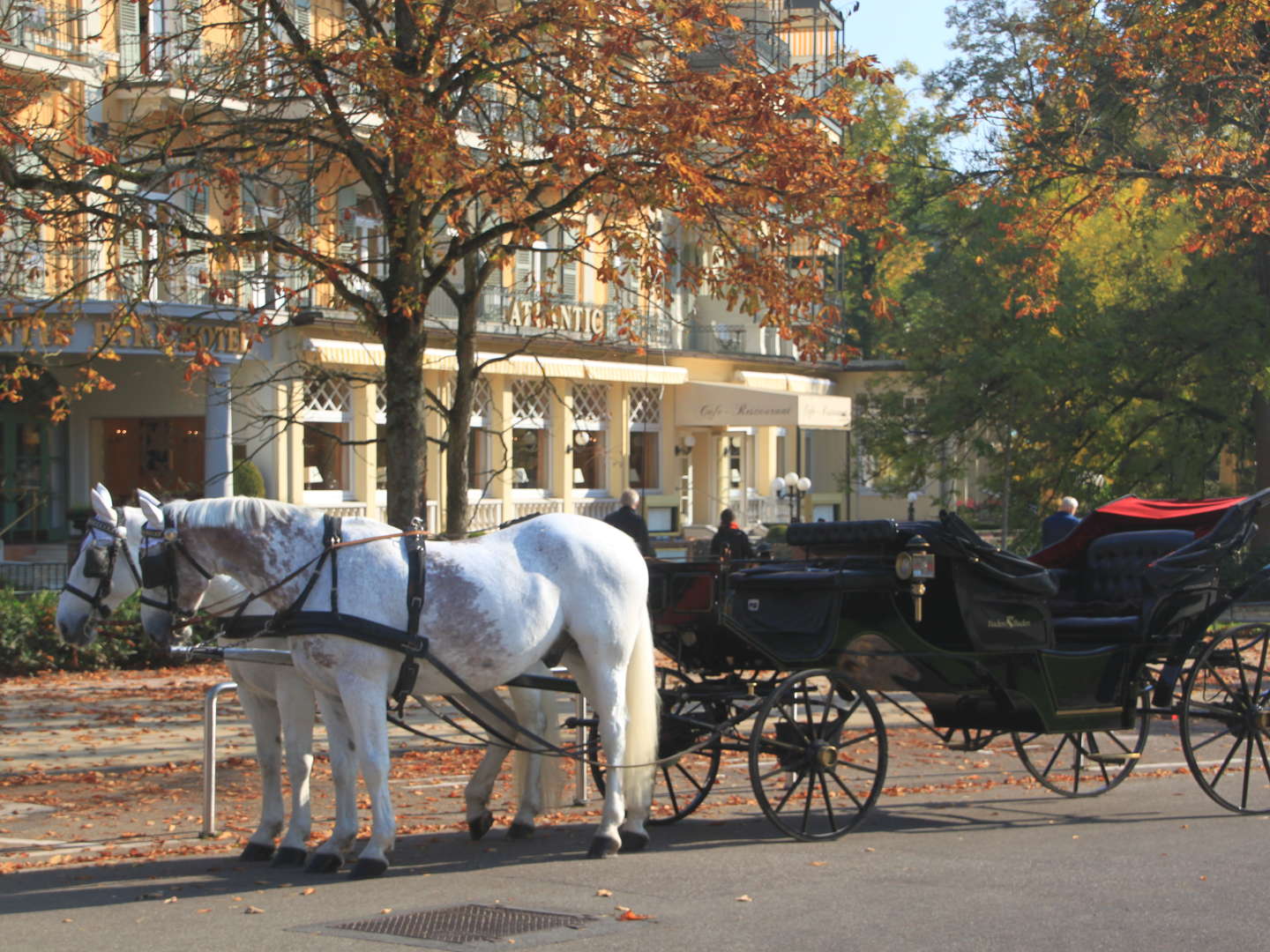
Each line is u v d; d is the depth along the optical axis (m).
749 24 16.83
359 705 8.44
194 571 8.65
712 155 14.95
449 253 14.66
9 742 13.70
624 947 6.67
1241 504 11.33
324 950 6.68
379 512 31.61
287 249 14.33
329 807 11.09
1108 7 21.34
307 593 8.47
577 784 11.25
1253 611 22.84
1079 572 12.14
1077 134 21.36
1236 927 6.97
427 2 13.98
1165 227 30.02
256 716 9.24
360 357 29.67
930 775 12.62
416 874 8.60
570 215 16.31
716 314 42.31
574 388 36.94
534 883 8.23
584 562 9.14
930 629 10.24
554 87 14.18
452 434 15.95
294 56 14.41
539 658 8.99
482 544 9.07
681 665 10.71
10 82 14.41
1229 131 24.45
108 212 14.11
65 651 18.84
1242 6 20.02
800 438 45.03
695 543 30.48
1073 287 29.25
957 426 31.12
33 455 31.03
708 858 8.99
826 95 14.95
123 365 30.52
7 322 14.76
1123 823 10.28
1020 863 8.69
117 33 24.41
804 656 9.70
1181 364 29.62
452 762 13.13
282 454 29.59
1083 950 6.55
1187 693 10.73
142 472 31.20
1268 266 29.47
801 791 11.76
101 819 10.56
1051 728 10.50
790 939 6.78
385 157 14.73
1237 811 10.71
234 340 26.78
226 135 14.86
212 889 8.18
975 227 29.70
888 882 8.11
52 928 7.24
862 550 9.98
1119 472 31.48
